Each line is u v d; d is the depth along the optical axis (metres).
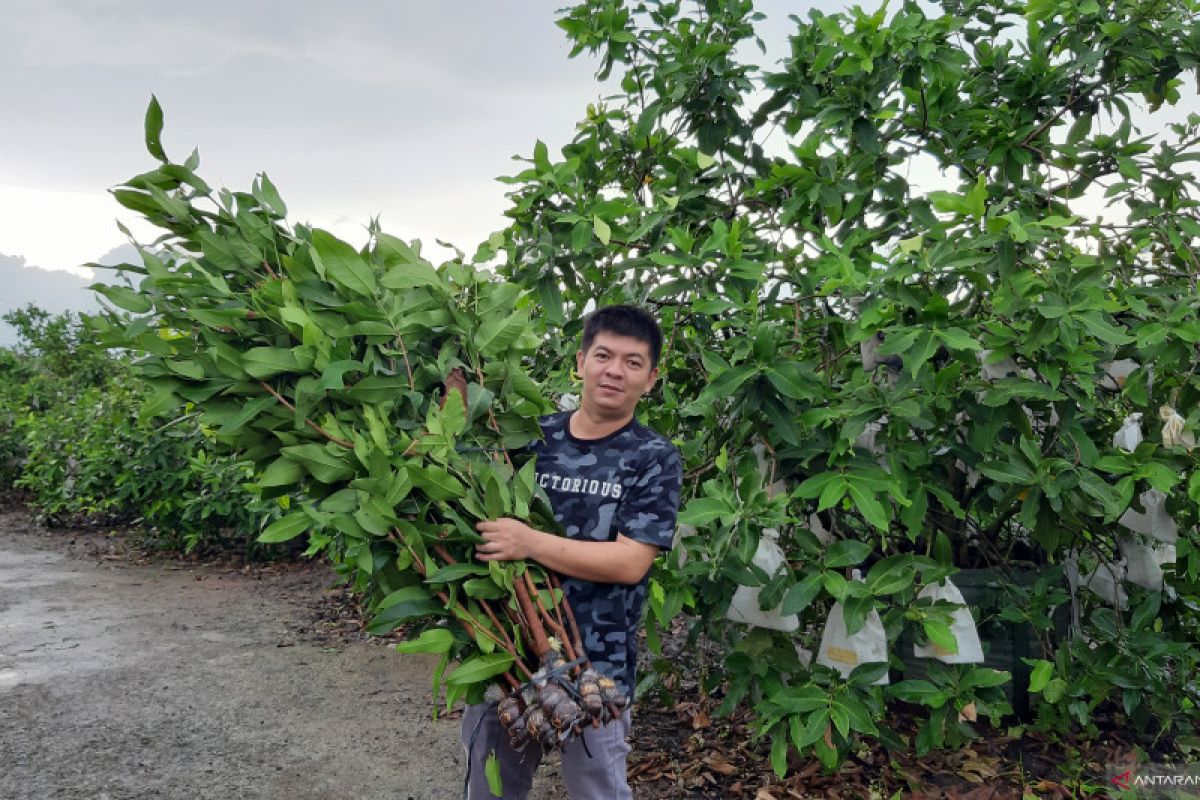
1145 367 3.41
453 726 4.12
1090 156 4.09
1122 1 4.01
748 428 3.30
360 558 2.07
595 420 2.24
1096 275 3.14
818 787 3.36
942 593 3.28
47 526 9.65
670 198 3.78
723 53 4.32
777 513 3.00
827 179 3.89
